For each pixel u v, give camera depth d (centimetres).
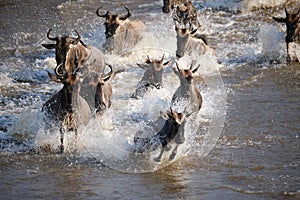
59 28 7056
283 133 3997
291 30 5647
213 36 6581
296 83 5081
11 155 3709
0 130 4097
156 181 3353
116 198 3148
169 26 6712
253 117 4288
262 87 4988
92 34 6625
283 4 7750
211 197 3141
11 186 3297
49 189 3262
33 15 7719
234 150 3738
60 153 3738
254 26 6944
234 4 7738
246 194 3173
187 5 6575
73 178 3397
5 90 5006
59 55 4694
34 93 4944
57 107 3803
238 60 5753
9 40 6594
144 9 7825
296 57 5706
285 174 3403
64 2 8394
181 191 3222
